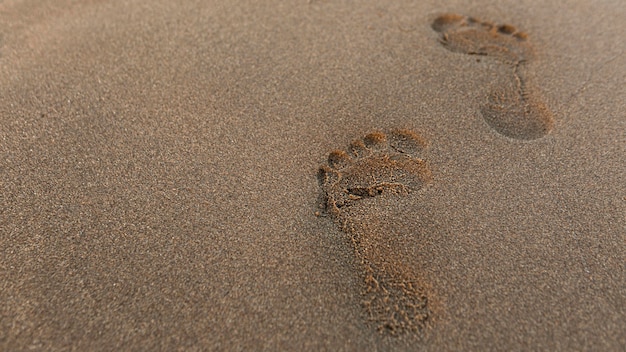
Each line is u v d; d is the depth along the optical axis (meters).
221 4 0.75
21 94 0.63
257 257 0.52
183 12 0.74
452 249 0.53
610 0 0.76
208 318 0.50
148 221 0.54
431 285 0.51
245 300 0.50
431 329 0.49
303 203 0.56
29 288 0.50
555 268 0.52
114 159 0.58
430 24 0.73
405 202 0.56
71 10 0.73
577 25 0.74
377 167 0.58
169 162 0.58
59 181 0.57
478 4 0.76
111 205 0.55
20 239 0.53
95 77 0.65
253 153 0.59
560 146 0.60
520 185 0.57
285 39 0.71
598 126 0.62
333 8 0.75
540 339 0.49
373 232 0.54
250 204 0.56
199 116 0.62
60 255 0.52
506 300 0.51
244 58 0.68
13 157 0.58
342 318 0.50
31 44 0.69
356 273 0.52
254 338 0.49
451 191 0.57
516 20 0.74
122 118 0.62
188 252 0.53
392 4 0.76
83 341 0.48
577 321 0.50
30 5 0.74
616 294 0.51
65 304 0.50
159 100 0.63
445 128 0.62
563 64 0.69
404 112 0.63
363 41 0.71
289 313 0.50
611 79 0.67
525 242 0.54
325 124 0.62
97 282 0.51
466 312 0.50
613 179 0.58
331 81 0.66
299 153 0.59
